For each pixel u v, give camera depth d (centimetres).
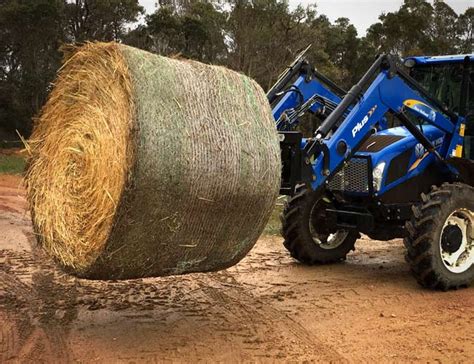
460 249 607
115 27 3219
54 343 438
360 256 766
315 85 668
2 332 459
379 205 636
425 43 3369
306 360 416
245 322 493
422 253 579
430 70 710
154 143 381
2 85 3162
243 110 436
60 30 3097
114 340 446
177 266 438
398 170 643
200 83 422
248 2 2928
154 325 481
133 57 396
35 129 479
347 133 561
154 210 394
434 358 424
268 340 453
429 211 581
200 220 420
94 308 521
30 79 3047
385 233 665
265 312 521
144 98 386
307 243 687
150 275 436
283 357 420
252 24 2852
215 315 510
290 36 2830
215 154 409
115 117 393
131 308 524
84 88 424
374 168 630
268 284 616
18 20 2928
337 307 539
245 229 448
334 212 667
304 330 477
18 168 2016
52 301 540
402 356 427
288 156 521
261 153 434
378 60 590
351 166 645
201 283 612
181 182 395
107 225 391
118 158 385
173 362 408
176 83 408
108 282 605
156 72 400
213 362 409
